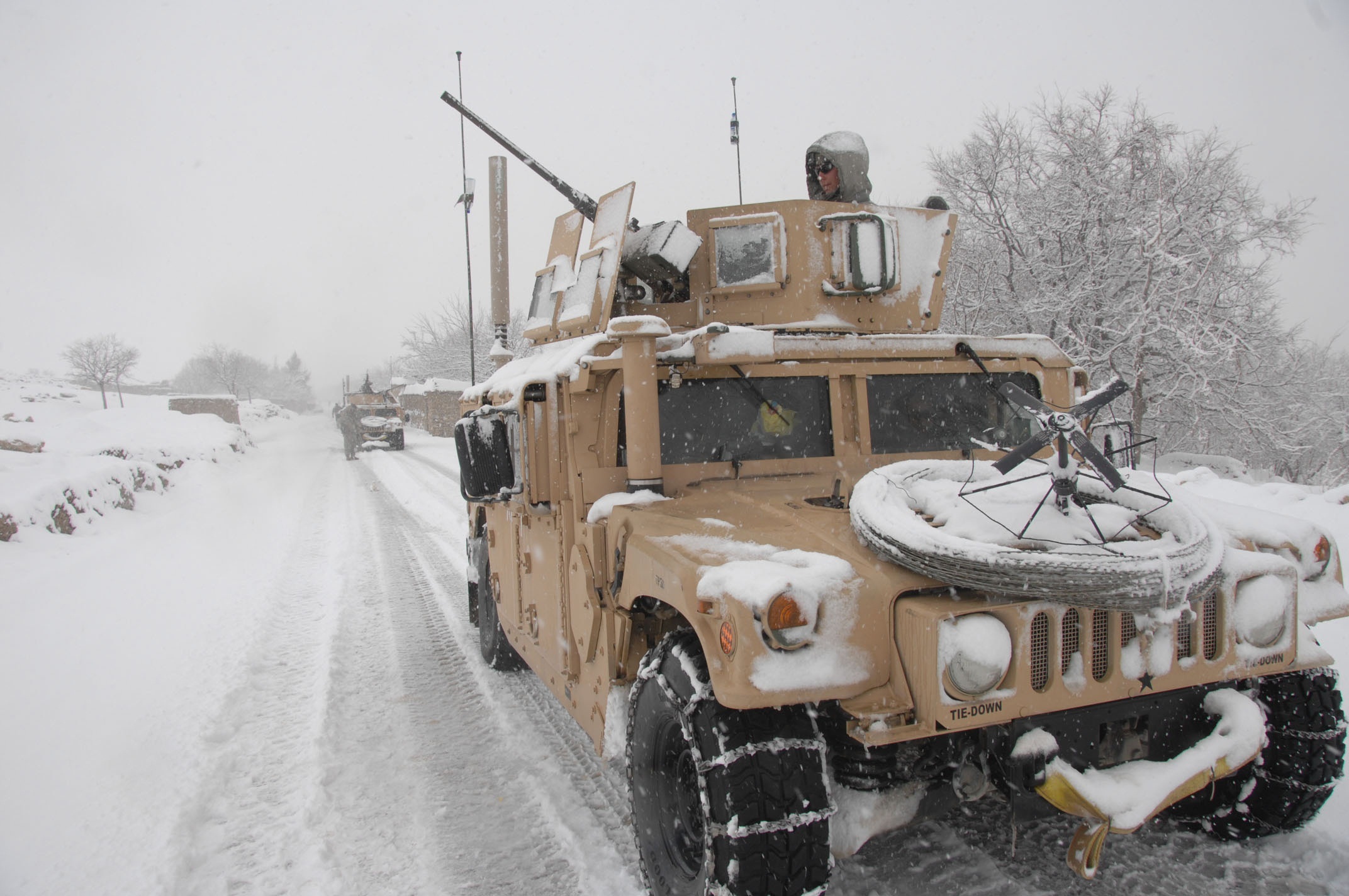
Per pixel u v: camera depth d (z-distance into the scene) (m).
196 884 3.08
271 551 10.22
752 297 3.94
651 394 3.10
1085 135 15.93
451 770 4.01
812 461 3.44
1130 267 15.11
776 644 2.12
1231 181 15.00
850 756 2.46
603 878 3.02
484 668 5.60
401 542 10.74
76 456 13.89
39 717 4.71
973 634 2.13
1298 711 2.78
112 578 8.49
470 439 3.62
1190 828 3.11
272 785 3.91
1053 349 3.96
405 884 3.04
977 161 16.66
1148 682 2.37
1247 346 14.23
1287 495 7.64
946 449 3.68
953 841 3.06
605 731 3.10
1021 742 2.25
